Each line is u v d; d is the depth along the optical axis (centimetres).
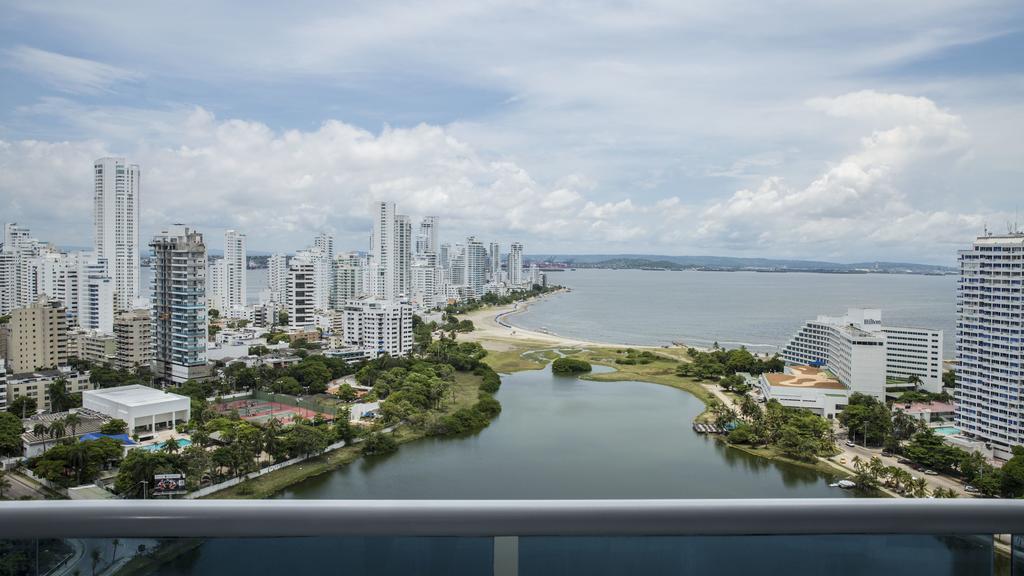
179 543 237
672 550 245
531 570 242
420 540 240
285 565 240
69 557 233
